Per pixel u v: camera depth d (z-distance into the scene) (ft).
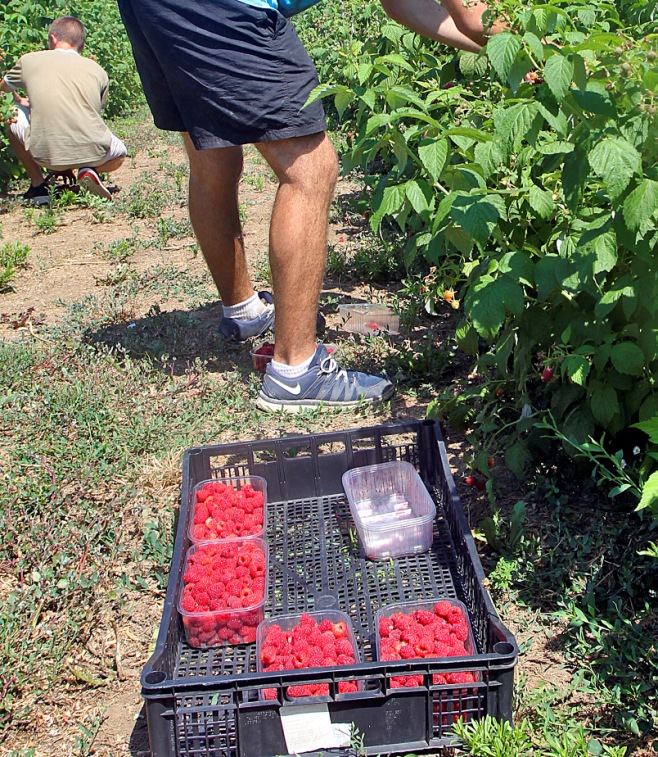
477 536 8.99
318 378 11.80
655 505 7.52
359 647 7.80
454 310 14.52
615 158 7.06
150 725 6.44
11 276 18.57
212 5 10.49
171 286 17.11
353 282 16.69
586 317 9.00
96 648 8.20
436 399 10.83
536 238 9.55
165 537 9.46
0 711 7.46
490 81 11.70
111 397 12.47
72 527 9.64
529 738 6.66
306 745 6.62
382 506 9.93
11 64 28.84
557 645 7.70
